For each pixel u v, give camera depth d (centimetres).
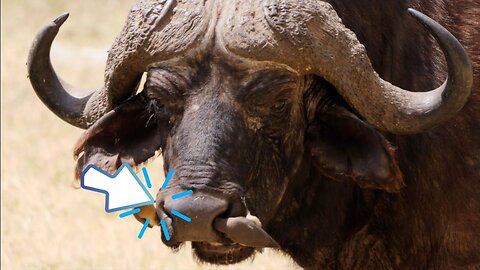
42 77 1555
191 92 1404
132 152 1524
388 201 1573
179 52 1404
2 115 3478
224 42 1394
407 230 1580
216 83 1401
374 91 1434
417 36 1550
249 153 1404
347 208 1580
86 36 5256
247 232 1338
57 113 1562
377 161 1445
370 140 1451
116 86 1480
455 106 1395
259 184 1428
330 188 1556
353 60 1420
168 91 1411
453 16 1593
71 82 3988
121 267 2269
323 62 1407
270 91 1402
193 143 1374
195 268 2288
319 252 1598
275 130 1428
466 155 1550
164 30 1416
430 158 1546
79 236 2422
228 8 1408
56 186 2730
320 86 1472
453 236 1570
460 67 1370
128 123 1523
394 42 1539
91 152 1534
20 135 3231
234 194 1360
